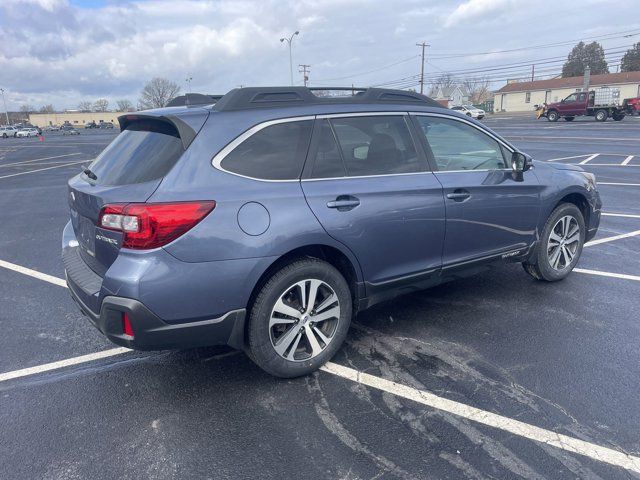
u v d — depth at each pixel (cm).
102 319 289
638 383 331
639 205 878
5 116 12988
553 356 367
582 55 9831
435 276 400
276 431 291
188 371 359
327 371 353
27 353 392
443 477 253
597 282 508
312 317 338
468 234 409
